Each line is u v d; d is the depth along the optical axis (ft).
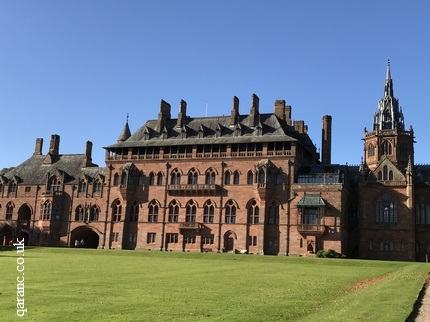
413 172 276.82
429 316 68.64
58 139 369.71
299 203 265.13
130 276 118.42
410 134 302.66
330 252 249.96
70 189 331.98
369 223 271.08
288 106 315.99
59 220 329.52
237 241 279.49
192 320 63.57
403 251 262.26
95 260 183.52
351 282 116.37
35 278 108.37
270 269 157.89
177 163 304.09
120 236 305.73
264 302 79.71
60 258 191.83
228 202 286.66
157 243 297.74
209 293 89.35
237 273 136.98
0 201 350.02
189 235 291.79
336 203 262.06
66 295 82.79
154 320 63.21
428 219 271.28
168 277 118.42
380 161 277.64
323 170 284.00
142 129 330.75
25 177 353.51
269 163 279.69
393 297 81.10
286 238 268.21
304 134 322.55
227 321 63.36
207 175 295.89
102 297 81.35
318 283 112.68
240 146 293.02
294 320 64.90
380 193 271.90
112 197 314.96
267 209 276.21
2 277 109.29
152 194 305.94
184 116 322.75
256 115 305.53
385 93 317.22
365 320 60.49
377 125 309.01
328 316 63.52
